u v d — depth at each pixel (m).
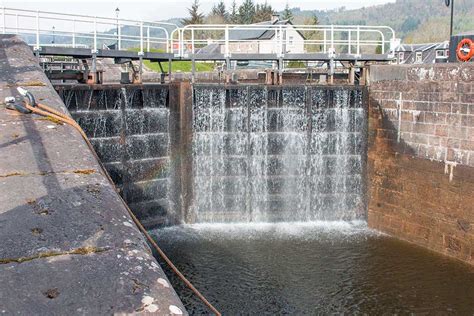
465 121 13.66
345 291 12.02
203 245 14.71
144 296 2.75
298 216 17.16
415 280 12.69
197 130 16.39
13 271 2.89
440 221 14.52
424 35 105.00
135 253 3.14
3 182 3.98
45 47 15.01
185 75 27.62
